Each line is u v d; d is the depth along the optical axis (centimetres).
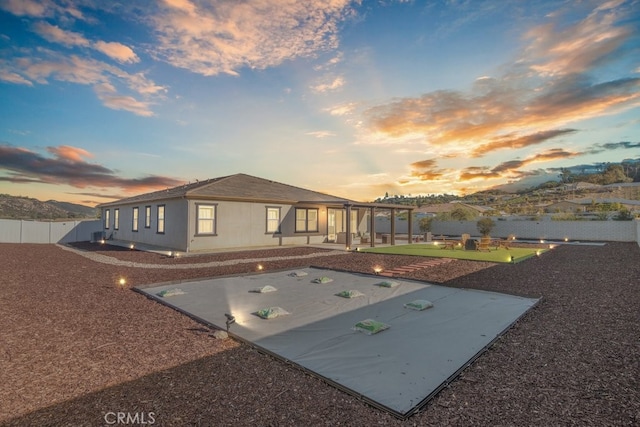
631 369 330
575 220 2489
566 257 1314
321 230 2167
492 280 834
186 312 558
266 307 595
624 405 262
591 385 297
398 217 3253
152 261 1255
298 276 925
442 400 273
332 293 710
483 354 377
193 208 1576
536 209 4422
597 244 1934
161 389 293
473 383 304
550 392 285
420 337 434
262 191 1927
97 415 250
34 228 2342
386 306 600
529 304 603
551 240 2319
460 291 724
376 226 3350
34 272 992
